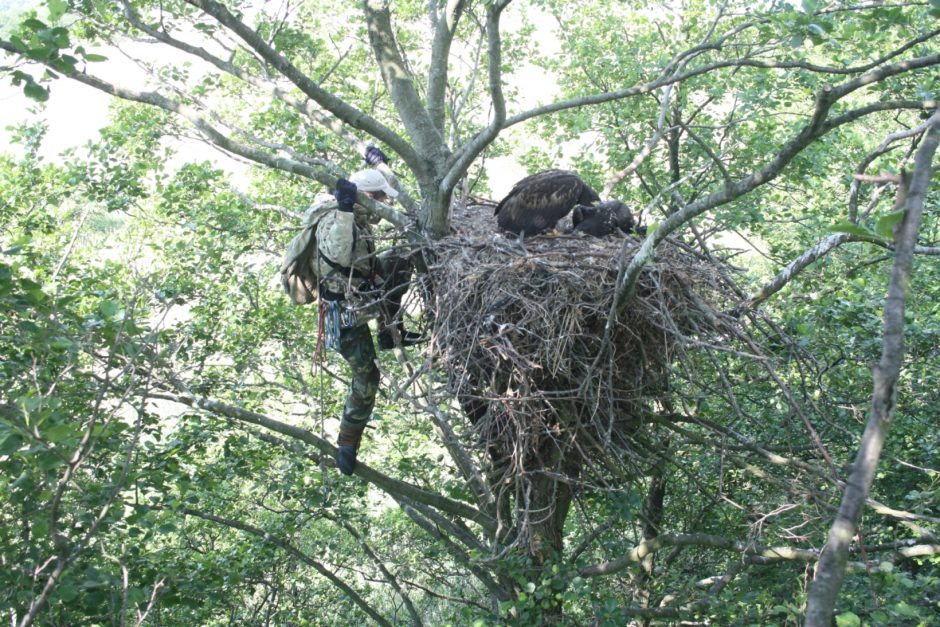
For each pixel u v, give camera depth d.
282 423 8.05
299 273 6.86
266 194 11.80
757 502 9.65
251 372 10.52
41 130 10.58
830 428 8.94
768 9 6.93
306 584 11.87
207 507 10.81
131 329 5.96
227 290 10.46
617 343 6.77
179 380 7.98
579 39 12.25
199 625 9.88
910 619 6.43
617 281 5.96
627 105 11.51
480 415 7.37
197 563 9.41
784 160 4.77
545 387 6.88
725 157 11.30
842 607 6.88
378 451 12.13
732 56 11.09
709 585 9.53
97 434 5.35
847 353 8.98
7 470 5.85
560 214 7.68
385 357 10.66
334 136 11.84
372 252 6.92
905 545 8.29
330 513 10.65
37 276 8.86
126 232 12.47
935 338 9.02
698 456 10.15
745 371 9.32
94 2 8.18
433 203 7.04
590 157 12.18
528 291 6.34
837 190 12.80
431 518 9.78
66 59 5.59
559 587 7.45
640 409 7.35
